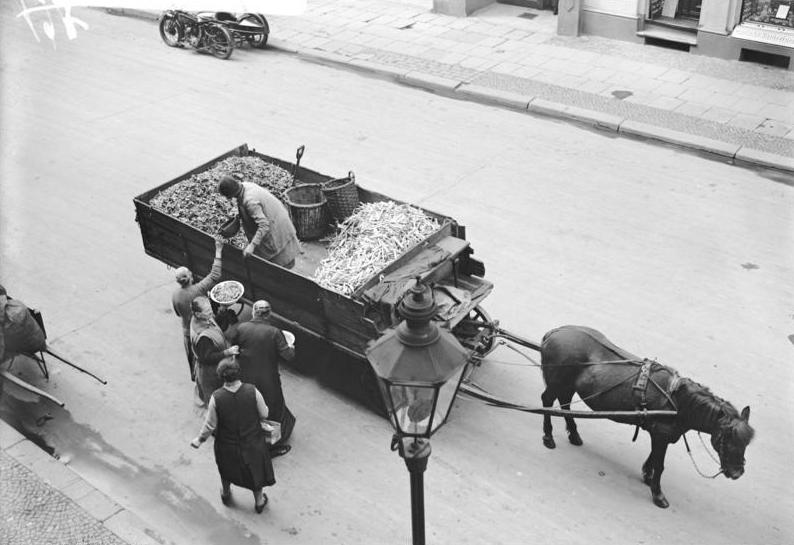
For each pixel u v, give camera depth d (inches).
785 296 433.7
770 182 529.3
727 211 502.6
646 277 450.9
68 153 598.2
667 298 435.5
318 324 372.8
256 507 335.3
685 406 309.9
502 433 368.5
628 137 583.8
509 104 628.7
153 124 629.6
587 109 608.4
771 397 374.9
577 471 349.4
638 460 354.0
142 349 423.8
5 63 745.0
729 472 305.1
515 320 424.2
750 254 465.4
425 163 561.0
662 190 525.0
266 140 595.8
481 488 343.0
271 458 355.3
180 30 750.5
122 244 502.3
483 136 592.1
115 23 822.5
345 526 330.0
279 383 354.9
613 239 481.4
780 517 326.0
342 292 356.8
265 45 743.7
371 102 645.3
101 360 417.4
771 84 625.9
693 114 595.2
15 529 323.6
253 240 377.1
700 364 393.4
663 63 665.6
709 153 559.8
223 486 335.0
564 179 539.2
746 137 565.3
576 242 479.8
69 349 424.2
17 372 411.2
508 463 354.0
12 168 581.3
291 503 340.5
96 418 384.8
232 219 412.8
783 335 408.8
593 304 433.4
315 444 367.2
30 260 489.7
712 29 655.1
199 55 743.1
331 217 422.9
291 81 684.1
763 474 343.0
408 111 629.6
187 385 401.4
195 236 405.1
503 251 474.3
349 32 759.1
